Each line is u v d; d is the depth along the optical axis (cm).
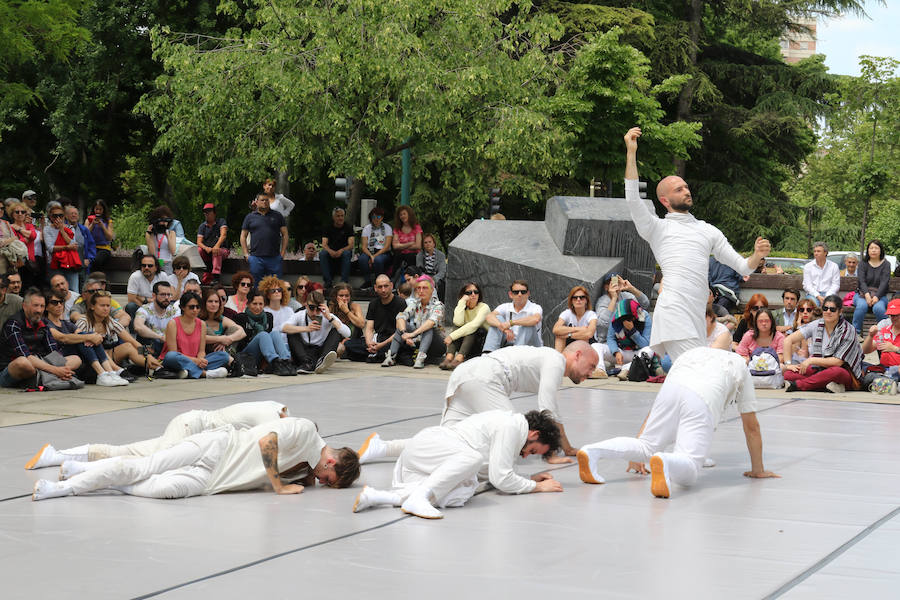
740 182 4047
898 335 1226
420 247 1956
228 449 621
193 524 538
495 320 1334
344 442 792
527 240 1695
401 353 1413
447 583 432
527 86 2686
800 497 618
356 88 2384
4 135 3328
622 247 1645
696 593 420
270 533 519
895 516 568
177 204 3731
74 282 1606
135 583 430
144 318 1249
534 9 3588
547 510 579
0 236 1440
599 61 2761
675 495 623
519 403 1072
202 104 2470
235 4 2644
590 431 862
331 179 3438
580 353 698
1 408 958
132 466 606
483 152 2581
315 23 2377
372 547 493
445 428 616
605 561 470
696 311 743
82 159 3394
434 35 2500
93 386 1130
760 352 1245
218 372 1227
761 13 4000
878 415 1004
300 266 2197
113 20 3045
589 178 2888
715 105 3922
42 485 593
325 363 1292
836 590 426
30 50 2167
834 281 1791
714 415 645
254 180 2469
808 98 3959
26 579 436
